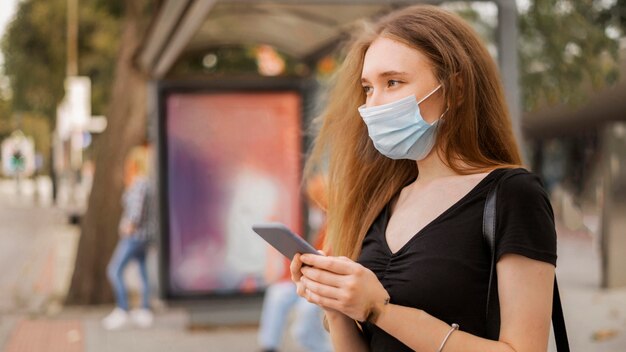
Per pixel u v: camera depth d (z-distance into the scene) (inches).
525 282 69.8
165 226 357.4
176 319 368.8
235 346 311.0
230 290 360.5
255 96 355.9
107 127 425.7
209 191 358.9
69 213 1025.5
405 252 75.8
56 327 366.6
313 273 71.5
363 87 89.5
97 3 612.1
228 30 330.3
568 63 331.9
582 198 976.3
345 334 81.8
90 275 421.1
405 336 70.8
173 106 354.6
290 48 355.3
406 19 80.4
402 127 77.7
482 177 75.3
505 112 80.7
